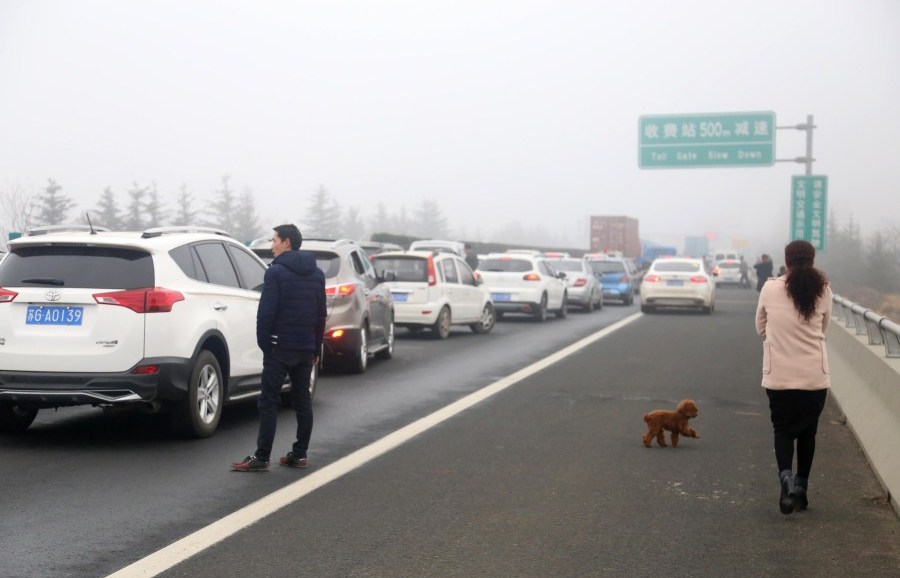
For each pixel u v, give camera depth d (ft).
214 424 30.76
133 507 21.80
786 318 22.16
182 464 26.40
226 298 31.76
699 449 29.43
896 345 30.40
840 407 37.76
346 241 50.01
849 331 41.91
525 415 35.35
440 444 29.76
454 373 48.03
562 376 46.96
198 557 18.24
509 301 85.46
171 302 28.48
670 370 49.67
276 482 24.45
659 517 21.62
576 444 30.01
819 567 18.25
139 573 17.25
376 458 27.55
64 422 33.06
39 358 27.50
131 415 34.60
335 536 19.77
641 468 26.68
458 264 71.41
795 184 131.85
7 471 25.30
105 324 27.66
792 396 22.06
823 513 22.24
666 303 100.22
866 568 18.22
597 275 119.96
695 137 147.23
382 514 21.52
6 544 18.89
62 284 27.99
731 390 42.39
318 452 28.35
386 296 53.31
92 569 17.43
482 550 18.97
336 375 47.09
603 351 59.41
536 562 18.26
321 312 26.27
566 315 97.91
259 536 19.69
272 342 25.68
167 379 28.17
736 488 24.50
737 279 210.79
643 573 17.71
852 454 29.14
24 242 28.48
